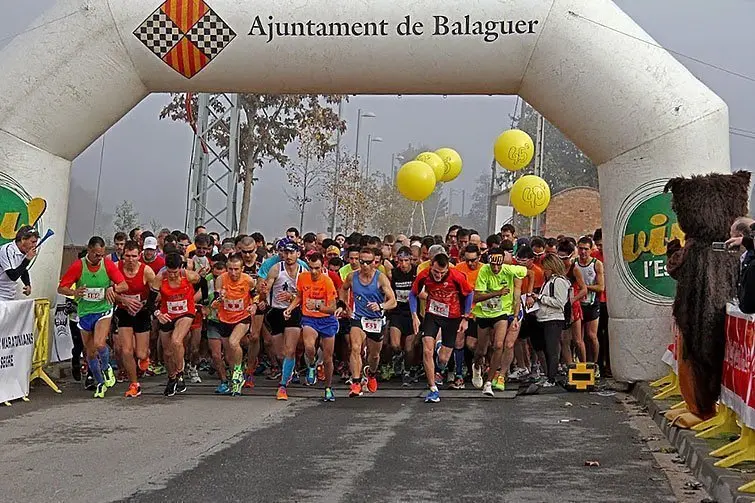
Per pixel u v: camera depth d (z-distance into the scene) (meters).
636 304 11.45
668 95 11.28
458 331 11.16
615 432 8.66
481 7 11.55
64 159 12.43
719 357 7.33
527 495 6.08
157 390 11.84
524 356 13.27
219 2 11.84
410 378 12.80
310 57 11.82
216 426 8.89
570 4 11.49
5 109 11.79
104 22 11.83
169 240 13.89
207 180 21.03
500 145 17.81
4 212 11.73
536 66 11.59
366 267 11.11
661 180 11.30
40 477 6.55
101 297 10.83
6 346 10.30
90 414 9.64
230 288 11.16
